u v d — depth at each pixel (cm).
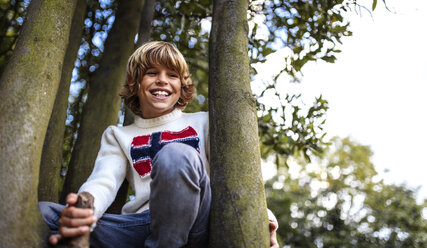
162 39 259
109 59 224
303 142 240
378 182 887
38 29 120
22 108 107
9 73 112
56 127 182
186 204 106
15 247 94
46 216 117
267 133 265
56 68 119
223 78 127
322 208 887
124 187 162
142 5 247
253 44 230
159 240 109
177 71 152
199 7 232
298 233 861
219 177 113
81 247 98
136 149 146
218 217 109
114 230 125
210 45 138
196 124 153
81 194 103
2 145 101
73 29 205
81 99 284
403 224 819
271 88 235
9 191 97
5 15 266
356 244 825
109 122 209
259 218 109
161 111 152
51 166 176
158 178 106
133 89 155
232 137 117
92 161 195
